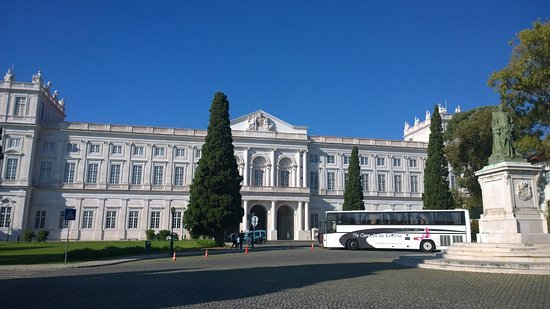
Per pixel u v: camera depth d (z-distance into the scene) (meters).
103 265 26.39
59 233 75.00
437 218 41.84
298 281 17.27
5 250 40.56
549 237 21.09
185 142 82.88
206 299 12.92
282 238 88.75
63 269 23.91
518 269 18.58
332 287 15.44
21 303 12.32
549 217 40.12
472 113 57.16
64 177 77.19
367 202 89.12
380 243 43.03
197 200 49.41
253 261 28.69
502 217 22.06
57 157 77.38
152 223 78.88
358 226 44.50
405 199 90.81
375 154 91.69
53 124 77.81
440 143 54.31
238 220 50.31
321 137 89.94
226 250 43.28
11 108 74.75
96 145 79.62
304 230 82.19
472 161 54.72
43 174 76.38
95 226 76.62
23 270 23.38
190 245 50.00
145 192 79.38
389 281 16.98
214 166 50.22
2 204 71.88
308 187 84.25
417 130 99.69
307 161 87.69
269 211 81.50
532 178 22.30
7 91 74.88
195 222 48.75
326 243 45.59
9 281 17.94
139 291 14.63
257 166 85.12
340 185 89.06
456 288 14.95
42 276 20.09
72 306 11.83
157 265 26.23
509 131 22.98
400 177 92.25
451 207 52.28
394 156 92.62
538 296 13.27
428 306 11.74
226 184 49.84
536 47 32.34
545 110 34.41
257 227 85.56
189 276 19.44
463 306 11.76
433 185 53.09
